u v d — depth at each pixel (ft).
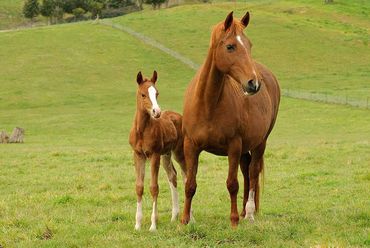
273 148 78.28
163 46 245.86
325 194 43.75
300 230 30.09
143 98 32.30
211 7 321.52
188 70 219.82
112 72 212.43
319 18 297.12
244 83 27.78
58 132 129.08
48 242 29.78
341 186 46.62
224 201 42.32
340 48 248.32
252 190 34.27
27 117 150.92
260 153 34.68
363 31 276.21
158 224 33.71
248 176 35.83
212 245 27.58
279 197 43.24
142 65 223.51
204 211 37.65
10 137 109.60
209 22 282.77
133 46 245.65
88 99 175.73
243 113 30.99
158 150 33.22
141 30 269.03
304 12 308.19
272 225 31.14
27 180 55.62
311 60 233.35
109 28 273.75
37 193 48.16
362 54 242.78
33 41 248.11
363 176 49.90
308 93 168.45
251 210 33.78
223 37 28.73
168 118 35.42
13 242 30.55
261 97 33.40
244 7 323.16
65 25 287.07
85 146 99.50
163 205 40.50
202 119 30.35
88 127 134.72
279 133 117.29
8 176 58.65
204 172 57.98
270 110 34.81
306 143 88.48
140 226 32.73
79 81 199.00
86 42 248.11
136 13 320.09
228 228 30.73
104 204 42.09
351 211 34.71
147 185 50.67
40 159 72.84
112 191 48.08
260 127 32.63
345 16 303.48
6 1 460.96
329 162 62.18
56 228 32.89
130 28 271.49
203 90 29.89
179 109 155.02
